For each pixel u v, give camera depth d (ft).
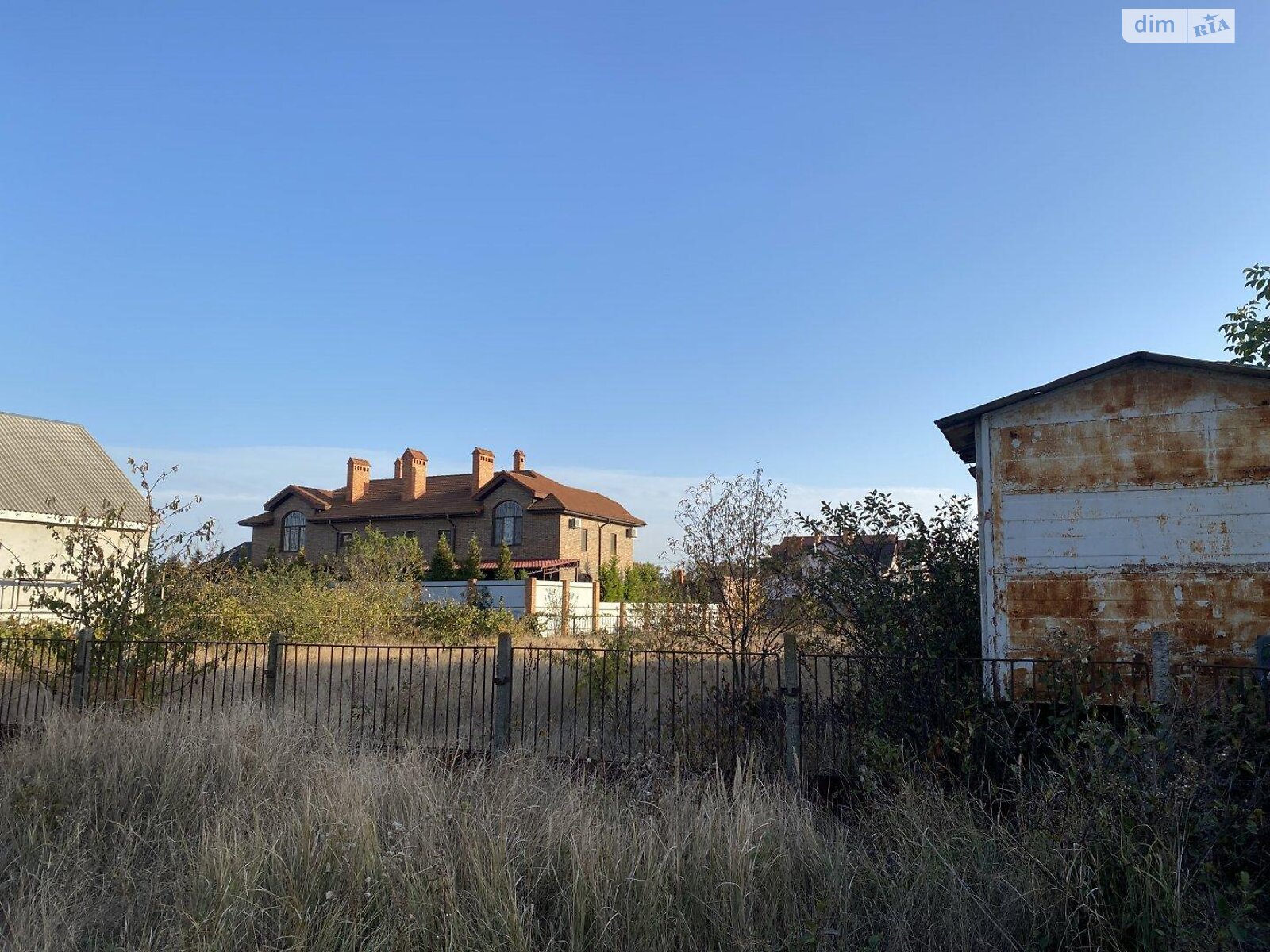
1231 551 21.88
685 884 15.03
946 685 22.59
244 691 29.14
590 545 139.44
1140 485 22.81
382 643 59.88
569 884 14.80
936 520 29.14
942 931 13.98
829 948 13.56
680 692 32.68
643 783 19.89
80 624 38.70
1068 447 23.57
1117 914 13.79
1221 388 22.34
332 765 20.38
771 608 32.50
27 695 32.19
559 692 35.32
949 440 27.45
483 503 135.44
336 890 14.88
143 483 35.68
